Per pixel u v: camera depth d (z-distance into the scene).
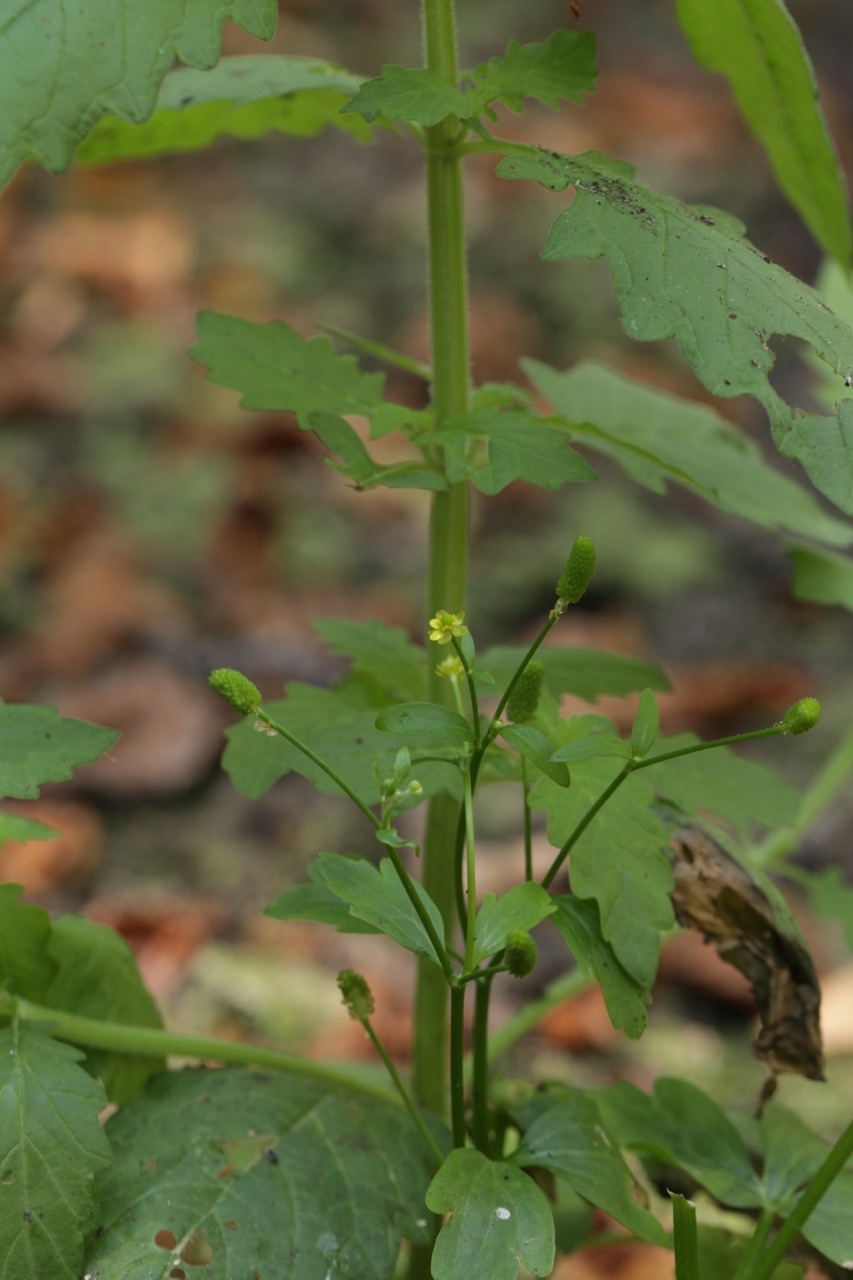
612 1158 0.69
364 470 0.70
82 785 1.28
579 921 0.68
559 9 2.42
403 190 2.10
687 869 0.72
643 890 0.68
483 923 0.67
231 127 0.78
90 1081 0.69
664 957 1.13
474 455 0.73
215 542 1.60
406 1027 1.07
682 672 1.44
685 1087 0.74
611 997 0.67
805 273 1.86
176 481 1.66
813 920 1.15
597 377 0.81
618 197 0.67
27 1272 0.67
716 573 1.57
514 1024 0.77
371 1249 0.69
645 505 1.65
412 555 1.61
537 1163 0.69
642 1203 0.72
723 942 0.72
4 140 0.64
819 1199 0.69
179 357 1.84
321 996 1.08
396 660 0.77
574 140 2.14
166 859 1.21
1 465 1.67
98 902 1.16
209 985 1.08
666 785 0.72
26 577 1.55
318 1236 0.69
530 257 1.93
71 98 0.65
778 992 0.72
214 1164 0.70
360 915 0.67
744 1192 0.72
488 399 0.74
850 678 1.42
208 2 0.66
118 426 1.74
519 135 2.16
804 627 1.50
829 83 2.25
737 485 0.77
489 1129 0.73
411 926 0.67
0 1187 0.67
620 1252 0.93
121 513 1.62
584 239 0.66
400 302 1.90
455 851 0.71
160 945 1.12
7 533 1.59
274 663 1.42
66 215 2.09
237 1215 0.69
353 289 1.93
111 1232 0.69
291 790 1.29
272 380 0.72
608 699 1.39
